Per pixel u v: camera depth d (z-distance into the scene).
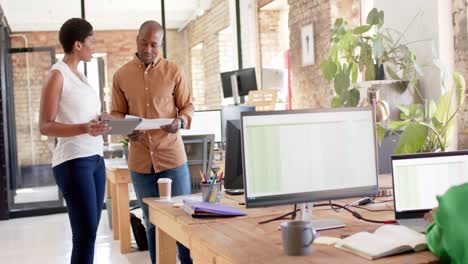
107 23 9.44
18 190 8.66
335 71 5.85
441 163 2.62
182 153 4.12
